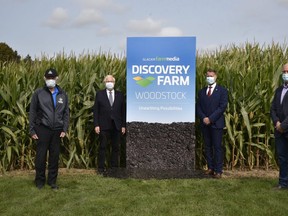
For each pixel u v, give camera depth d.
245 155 7.68
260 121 7.59
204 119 6.66
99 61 8.39
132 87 7.25
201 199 5.32
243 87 7.51
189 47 7.12
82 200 5.34
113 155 7.39
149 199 5.33
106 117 7.18
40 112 5.77
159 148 7.23
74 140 7.79
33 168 7.79
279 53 9.02
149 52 7.19
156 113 7.23
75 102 7.81
